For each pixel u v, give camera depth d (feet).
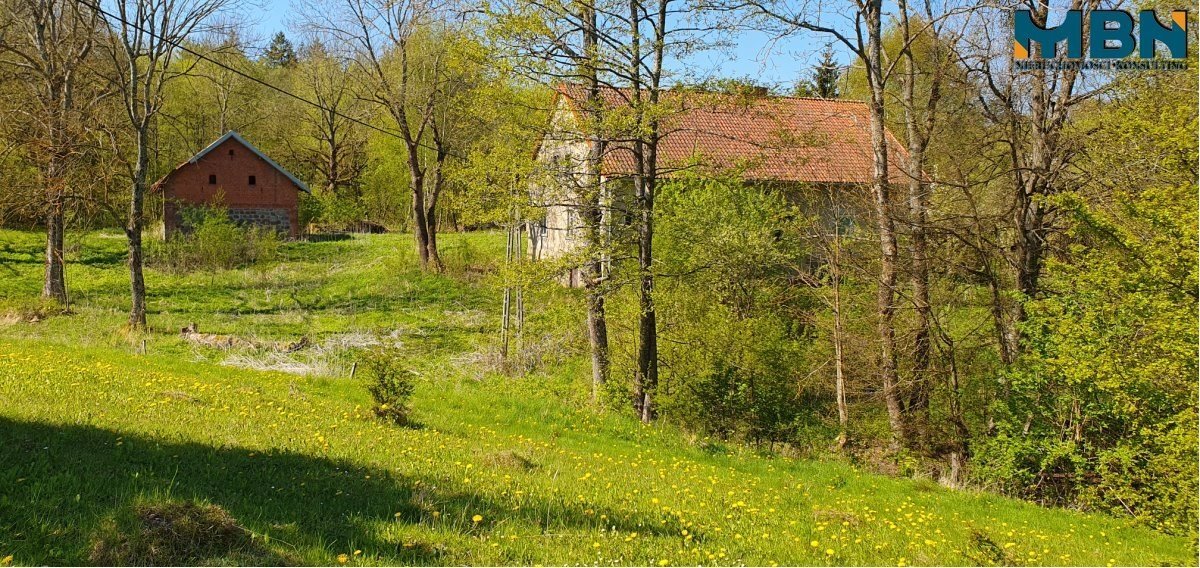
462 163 58.65
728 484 42.19
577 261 56.85
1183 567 35.76
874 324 63.26
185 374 56.49
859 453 61.00
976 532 35.27
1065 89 56.29
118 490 24.23
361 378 58.95
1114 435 53.06
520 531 26.18
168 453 29.63
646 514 30.55
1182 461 44.47
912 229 57.93
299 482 28.48
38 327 81.92
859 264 61.98
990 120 58.23
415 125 150.61
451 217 186.80
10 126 86.99
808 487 46.62
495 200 57.06
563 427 55.72
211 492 25.50
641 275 57.77
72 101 91.97
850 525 34.24
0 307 91.20
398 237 163.02
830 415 67.15
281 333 84.99
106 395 40.24
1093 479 53.72
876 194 59.16
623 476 39.73
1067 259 55.26
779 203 73.15
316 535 23.13
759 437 63.98
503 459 37.73
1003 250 57.62
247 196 158.61
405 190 183.42
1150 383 45.03
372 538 23.57
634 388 62.18
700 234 67.51
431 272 122.01
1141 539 43.96
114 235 155.22
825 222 70.64
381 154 186.39
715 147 98.07
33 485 23.57
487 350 78.28
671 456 51.29
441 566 22.24
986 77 57.88
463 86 87.25
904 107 63.21
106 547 20.21
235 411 40.70
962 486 54.39
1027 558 32.53
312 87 196.65
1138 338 45.39
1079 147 55.16
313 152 215.72
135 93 88.99
